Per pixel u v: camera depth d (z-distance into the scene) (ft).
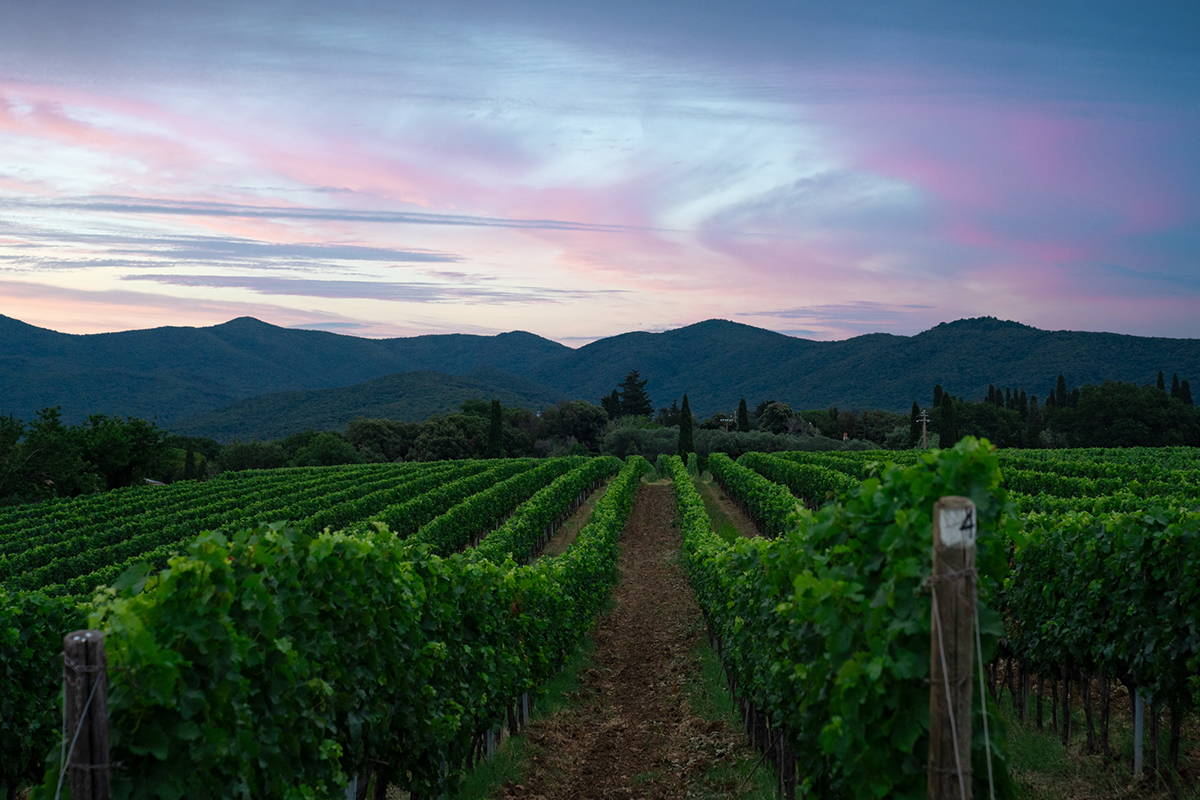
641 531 101.09
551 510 88.63
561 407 357.00
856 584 12.93
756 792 23.66
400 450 326.44
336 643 17.39
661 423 383.45
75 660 10.23
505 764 27.27
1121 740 23.75
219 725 12.77
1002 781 11.91
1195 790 19.47
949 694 10.57
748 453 185.98
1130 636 21.47
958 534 10.66
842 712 12.75
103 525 99.09
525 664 32.27
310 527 81.46
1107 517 24.12
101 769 10.27
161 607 12.44
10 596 24.81
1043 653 25.75
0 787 23.32
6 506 151.33
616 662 44.47
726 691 35.53
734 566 32.12
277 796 14.34
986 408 335.88
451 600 24.99
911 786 12.32
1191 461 116.47
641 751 29.37
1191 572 19.62
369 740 19.27
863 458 141.79
